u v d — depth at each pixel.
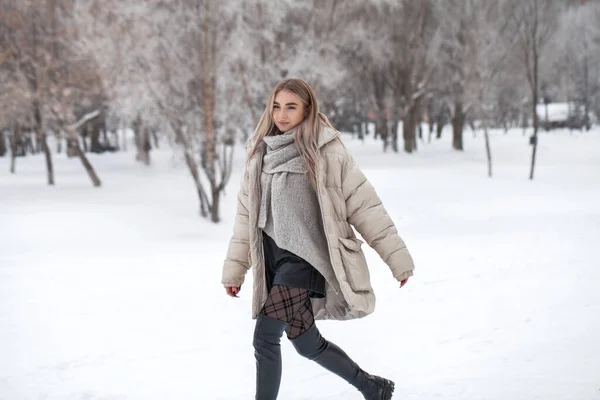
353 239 3.15
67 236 16.28
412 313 5.83
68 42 27.41
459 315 5.66
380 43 40.22
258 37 22.66
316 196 3.09
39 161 45.28
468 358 4.37
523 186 25.62
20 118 31.11
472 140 55.56
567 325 5.07
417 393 3.66
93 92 28.17
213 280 8.38
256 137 3.24
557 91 76.38
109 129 59.12
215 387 4.08
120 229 17.58
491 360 4.27
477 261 8.70
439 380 3.90
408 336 5.08
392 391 3.38
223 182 19.41
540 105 88.06
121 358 4.82
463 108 43.88
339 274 2.99
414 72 43.19
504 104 66.44
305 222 3.05
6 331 5.75
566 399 3.44
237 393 3.95
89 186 29.52
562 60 60.81
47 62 27.80
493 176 30.12
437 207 19.78
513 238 11.29
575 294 6.23
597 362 4.07
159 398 3.88
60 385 4.19
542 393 3.54
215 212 19.44
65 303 7.02
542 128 81.00
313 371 4.32
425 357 4.48
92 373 4.45
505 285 6.88
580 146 46.62
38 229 17.36
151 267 9.92
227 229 18.28
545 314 5.48
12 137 36.62
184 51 19.30
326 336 5.21
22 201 23.81
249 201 3.13
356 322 5.62
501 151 44.59
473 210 18.72
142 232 17.22
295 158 3.06
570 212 16.25
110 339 5.42
